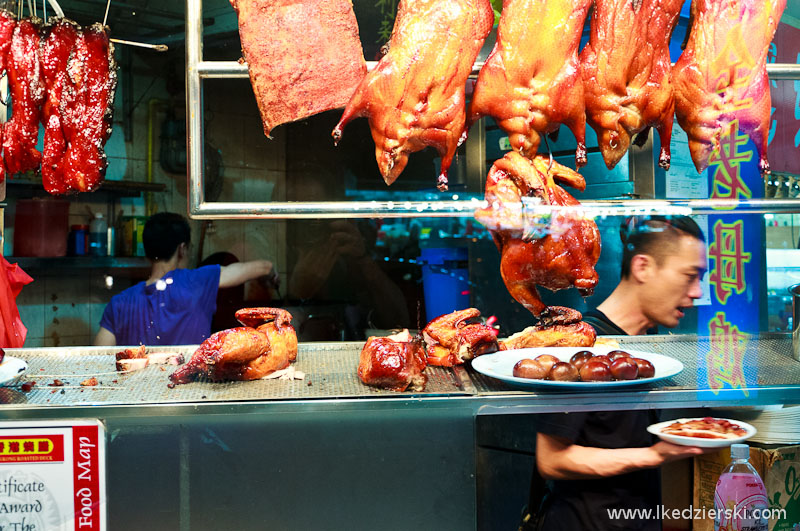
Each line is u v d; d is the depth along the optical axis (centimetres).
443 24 159
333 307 439
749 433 139
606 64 164
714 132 174
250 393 138
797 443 140
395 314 427
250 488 135
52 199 392
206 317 324
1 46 173
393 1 340
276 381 149
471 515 138
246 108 450
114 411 129
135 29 417
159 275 334
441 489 138
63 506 130
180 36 425
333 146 464
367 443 137
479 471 138
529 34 160
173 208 432
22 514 129
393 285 427
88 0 383
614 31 163
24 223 386
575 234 160
